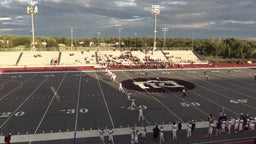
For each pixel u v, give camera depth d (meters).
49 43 127.50
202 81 45.25
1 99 33.28
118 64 65.06
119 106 30.09
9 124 24.41
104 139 21.20
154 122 24.94
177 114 27.25
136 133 20.34
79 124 24.41
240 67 64.88
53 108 29.36
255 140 19.94
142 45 121.44
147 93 36.38
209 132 21.86
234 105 30.64
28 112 27.98
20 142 20.59
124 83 43.00
